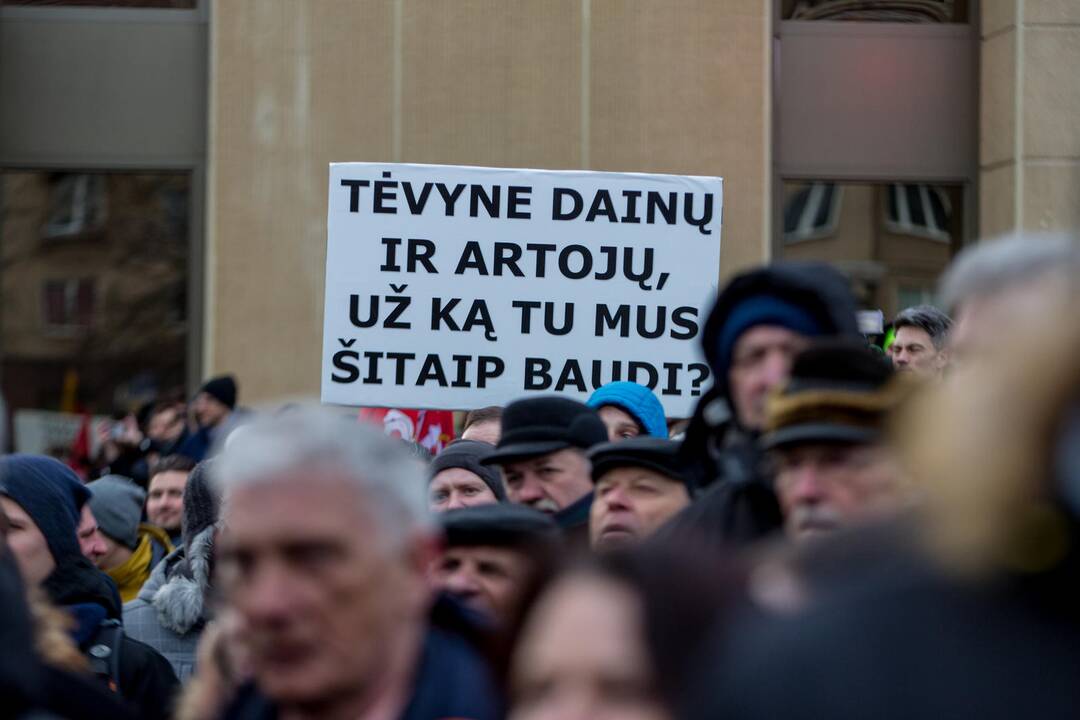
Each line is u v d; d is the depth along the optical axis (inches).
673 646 113.8
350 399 366.9
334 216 368.8
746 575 118.0
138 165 631.2
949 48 631.2
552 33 608.1
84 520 302.4
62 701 167.8
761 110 611.5
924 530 101.7
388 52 608.4
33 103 634.2
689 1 609.0
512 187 368.8
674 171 608.1
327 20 609.3
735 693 99.1
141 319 668.1
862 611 97.7
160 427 524.1
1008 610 94.3
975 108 631.8
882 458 155.6
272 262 609.9
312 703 139.9
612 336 367.9
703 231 369.7
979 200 629.9
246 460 140.7
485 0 606.9
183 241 657.6
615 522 213.6
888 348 360.5
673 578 117.0
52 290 672.4
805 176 628.7
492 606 182.7
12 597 133.7
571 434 235.8
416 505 144.8
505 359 367.2
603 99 607.5
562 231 368.5
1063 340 93.3
